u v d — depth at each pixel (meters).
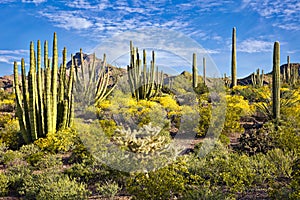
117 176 4.91
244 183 4.37
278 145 6.22
